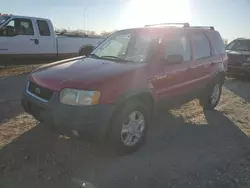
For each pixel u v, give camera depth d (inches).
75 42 404.2
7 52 336.5
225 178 121.8
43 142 147.2
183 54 175.3
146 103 147.9
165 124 187.5
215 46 215.2
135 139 140.9
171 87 160.1
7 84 294.2
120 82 126.7
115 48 174.9
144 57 153.8
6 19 336.5
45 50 370.9
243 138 168.6
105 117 119.8
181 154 143.3
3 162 124.7
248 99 271.9
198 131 177.2
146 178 119.3
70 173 119.9
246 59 363.3
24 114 190.7
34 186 109.1
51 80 128.9
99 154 138.0
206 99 216.7
